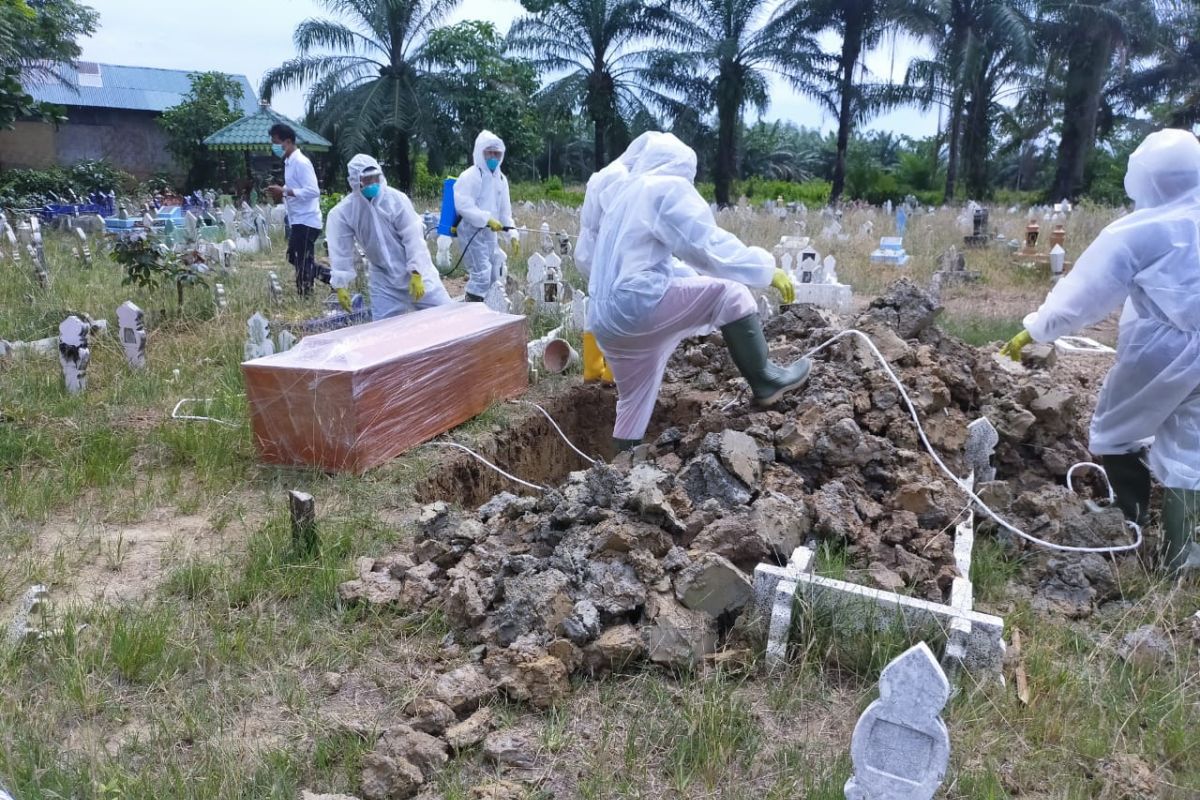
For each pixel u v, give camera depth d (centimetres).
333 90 3316
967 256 1661
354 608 400
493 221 991
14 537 466
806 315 675
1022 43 3244
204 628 384
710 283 522
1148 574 439
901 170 4325
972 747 312
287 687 346
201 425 616
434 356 618
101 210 2359
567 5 3400
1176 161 436
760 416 524
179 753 311
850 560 425
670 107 3569
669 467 518
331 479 548
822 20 3412
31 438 583
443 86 3300
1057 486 498
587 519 407
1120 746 319
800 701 338
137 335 745
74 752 308
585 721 330
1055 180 3641
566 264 1403
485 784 296
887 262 1561
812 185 4241
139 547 463
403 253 812
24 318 930
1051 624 392
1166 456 449
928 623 354
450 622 381
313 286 1170
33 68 2911
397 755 302
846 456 479
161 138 3850
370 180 771
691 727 315
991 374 600
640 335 532
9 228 1399
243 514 504
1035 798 295
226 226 1786
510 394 725
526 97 3881
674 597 372
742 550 396
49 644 362
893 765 239
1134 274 441
